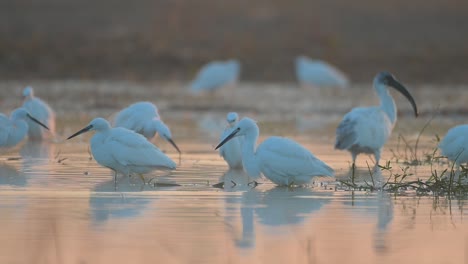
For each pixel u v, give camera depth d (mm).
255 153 13695
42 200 11984
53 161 16000
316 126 23328
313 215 11219
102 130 13969
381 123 16312
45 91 30812
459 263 8938
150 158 13812
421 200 12492
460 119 25469
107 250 9258
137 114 16969
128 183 13633
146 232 10086
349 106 29188
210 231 10203
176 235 9977
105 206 11602
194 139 20094
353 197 12672
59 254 9047
